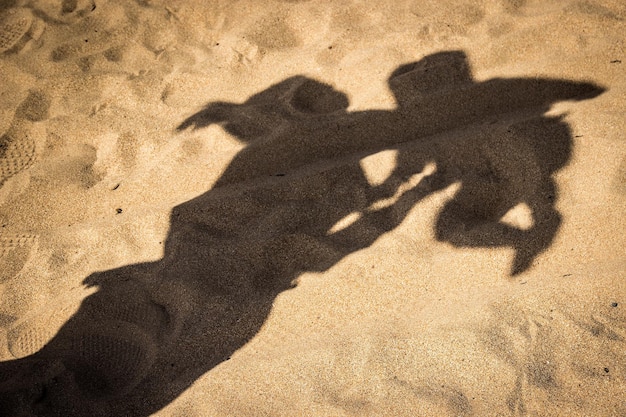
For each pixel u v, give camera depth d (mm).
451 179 2477
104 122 2908
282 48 3160
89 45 3359
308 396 1878
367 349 1990
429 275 2191
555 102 2693
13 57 3316
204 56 3186
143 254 2408
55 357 2115
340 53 3059
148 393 1976
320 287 2201
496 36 2949
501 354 1895
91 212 2598
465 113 2758
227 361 2035
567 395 1757
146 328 2176
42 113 3000
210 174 2666
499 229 2279
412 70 2896
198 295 2229
